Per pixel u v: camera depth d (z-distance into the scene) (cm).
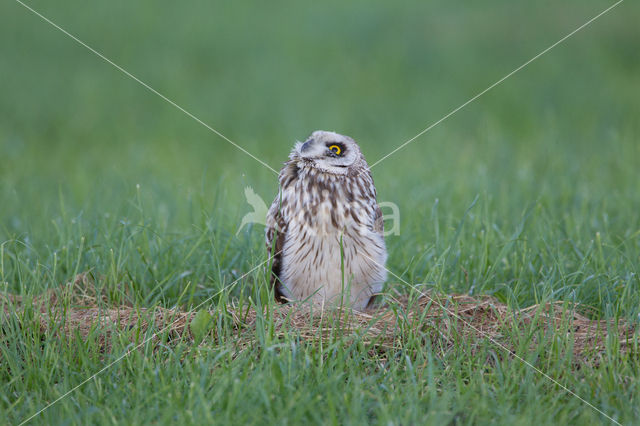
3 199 1350
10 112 2481
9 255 953
